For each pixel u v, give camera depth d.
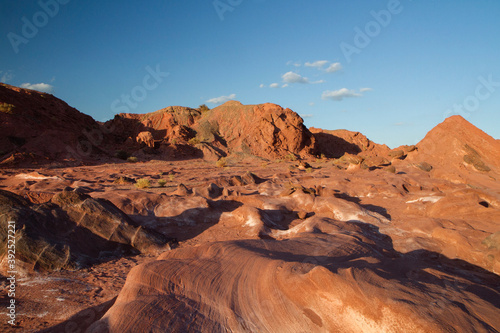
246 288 4.01
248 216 10.30
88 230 7.50
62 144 39.09
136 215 10.18
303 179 22.17
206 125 71.12
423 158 24.67
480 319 2.88
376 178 19.09
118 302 3.85
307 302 3.38
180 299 3.78
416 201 12.75
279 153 63.06
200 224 10.52
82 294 5.21
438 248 7.31
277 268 4.14
